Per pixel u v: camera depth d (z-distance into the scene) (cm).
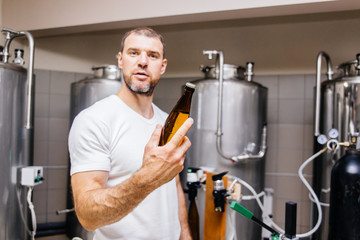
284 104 207
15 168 147
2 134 141
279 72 207
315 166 156
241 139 157
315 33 196
